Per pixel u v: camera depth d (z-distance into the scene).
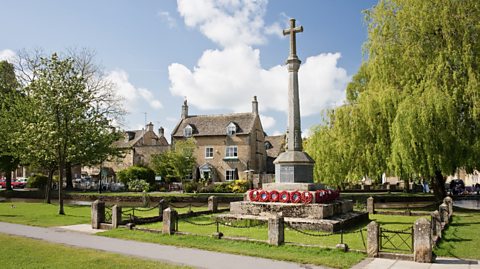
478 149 21.38
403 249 11.53
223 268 9.59
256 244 12.34
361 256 10.83
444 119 21.27
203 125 58.03
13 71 41.88
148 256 10.92
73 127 24.62
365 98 25.53
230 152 55.16
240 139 54.97
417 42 23.48
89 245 12.59
